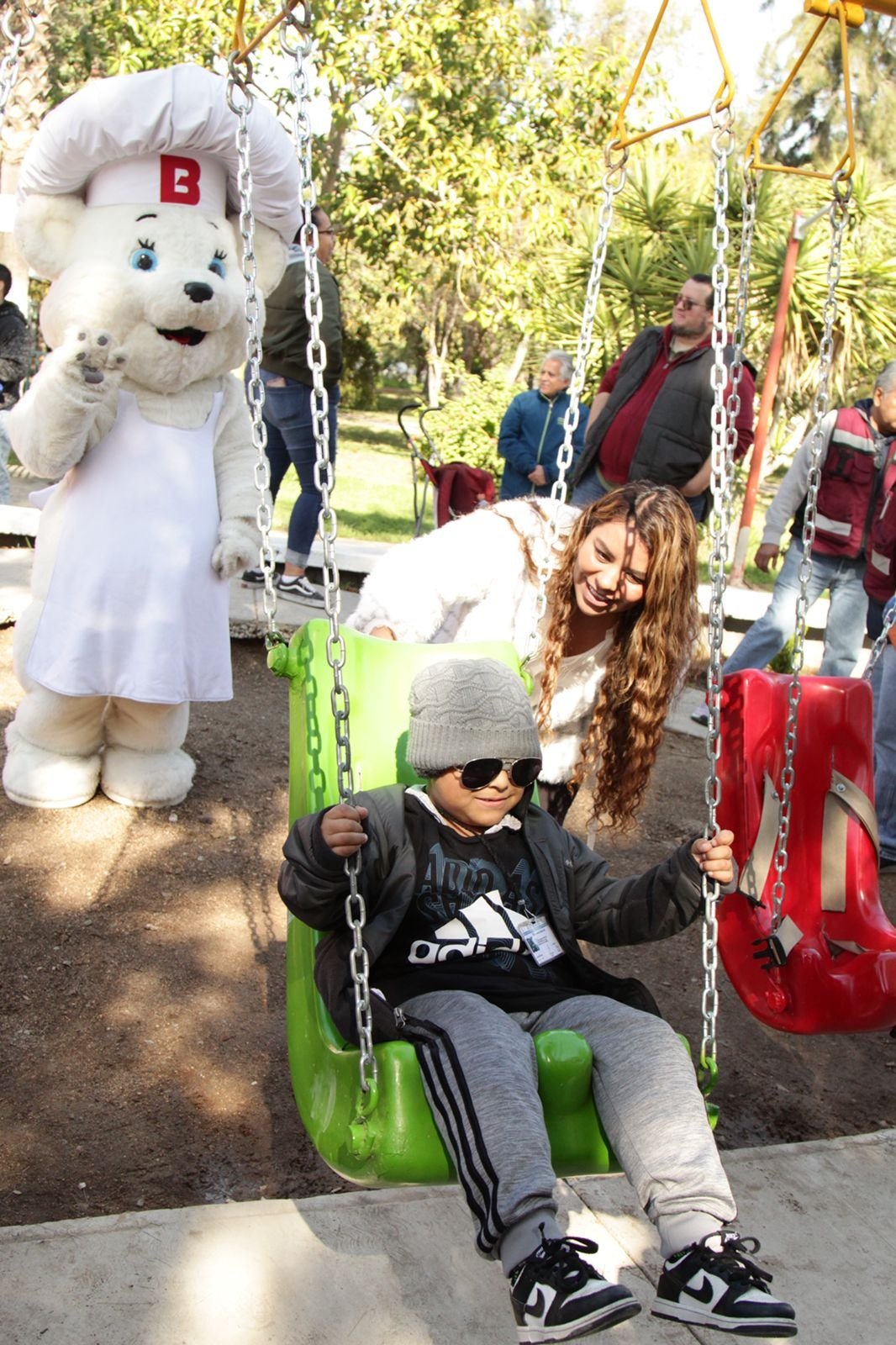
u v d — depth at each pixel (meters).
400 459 20.62
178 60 12.28
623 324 13.06
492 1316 2.51
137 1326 2.38
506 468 8.86
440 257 15.42
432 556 3.16
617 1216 2.87
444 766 2.50
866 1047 4.04
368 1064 2.17
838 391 13.38
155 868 4.43
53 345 4.10
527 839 2.65
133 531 4.16
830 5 2.75
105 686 4.23
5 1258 2.49
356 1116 2.18
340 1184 2.99
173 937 4.00
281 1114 3.22
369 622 3.19
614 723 3.12
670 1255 2.06
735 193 12.90
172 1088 3.26
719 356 2.40
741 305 3.07
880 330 12.89
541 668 3.15
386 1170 2.16
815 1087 3.75
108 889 4.23
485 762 2.47
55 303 4.03
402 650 3.05
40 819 4.64
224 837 4.75
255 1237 2.64
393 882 2.52
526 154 15.19
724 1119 3.52
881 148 30.84
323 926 2.45
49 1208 2.77
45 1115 3.09
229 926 4.12
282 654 2.95
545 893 2.61
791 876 3.38
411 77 13.61
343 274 23.45
